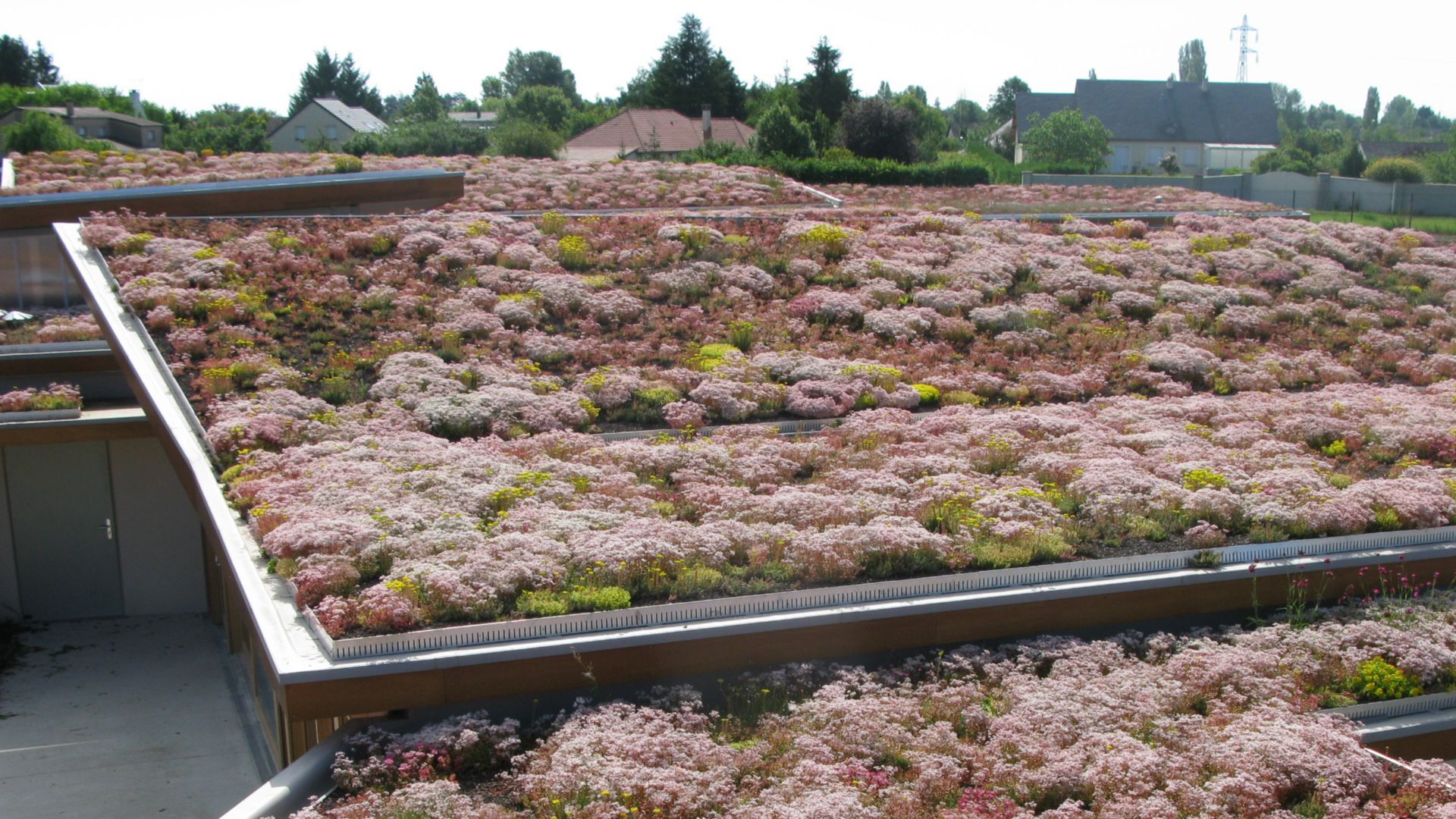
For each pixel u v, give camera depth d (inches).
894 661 458.9
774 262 933.8
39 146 1982.0
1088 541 522.6
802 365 749.3
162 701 617.0
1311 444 682.2
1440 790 367.6
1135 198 1439.5
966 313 881.5
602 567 452.4
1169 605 495.8
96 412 742.5
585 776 351.9
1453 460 656.4
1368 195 1878.7
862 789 358.0
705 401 687.7
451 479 535.8
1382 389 800.3
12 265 908.6
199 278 761.0
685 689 418.9
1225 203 1355.8
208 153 1478.8
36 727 581.3
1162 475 596.1
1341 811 352.5
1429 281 1068.5
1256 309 933.2
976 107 5442.9
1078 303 926.4
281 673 374.3
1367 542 539.2
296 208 1028.5
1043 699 413.7
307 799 355.3
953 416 689.0
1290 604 505.7
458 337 738.2
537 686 406.6
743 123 3009.4
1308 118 6717.5
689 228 983.6
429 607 416.8
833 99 2719.0
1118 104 2844.5
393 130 2704.2
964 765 377.1
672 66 3134.8
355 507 492.1
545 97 3565.5
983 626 467.8
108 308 716.7
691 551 474.9
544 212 1095.0
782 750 386.3
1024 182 1930.4
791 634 437.7
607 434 646.5
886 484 564.7
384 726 391.9
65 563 735.7
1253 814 348.2
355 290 797.9
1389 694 444.8
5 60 4119.1
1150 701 417.1
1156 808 344.2
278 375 652.7
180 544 752.3
